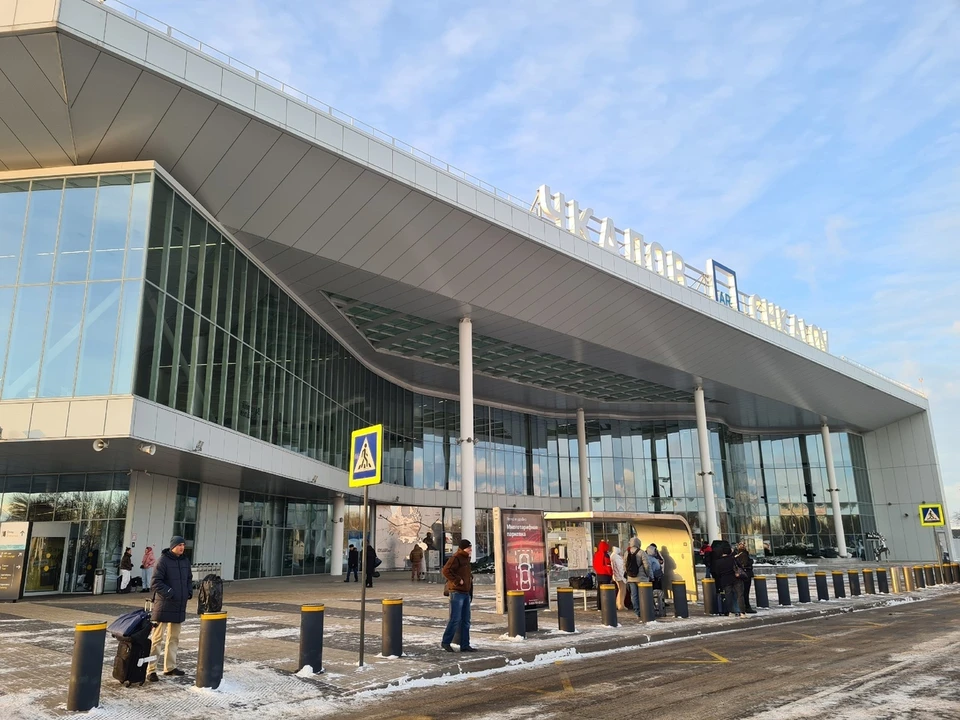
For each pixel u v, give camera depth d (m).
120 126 18.59
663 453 55.97
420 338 36.12
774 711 6.66
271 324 27.08
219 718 6.54
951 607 17.97
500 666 9.48
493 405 51.75
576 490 54.53
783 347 42.50
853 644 11.33
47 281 18.91
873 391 54.47
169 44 17.78
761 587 17.59
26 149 19.23
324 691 7.65
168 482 25.42
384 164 22.31
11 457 20.62
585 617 14.91
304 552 36.84
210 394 22.02
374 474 9.02
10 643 10.60
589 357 38.12
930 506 27.94
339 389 35.72
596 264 29.73
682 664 9.53
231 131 19.55
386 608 9.82
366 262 25.67
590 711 6.79
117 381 17.97
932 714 6.49
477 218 25.20
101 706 6.83
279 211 22.55
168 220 19.98
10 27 15.89
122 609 15.80
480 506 48.69
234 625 13.07
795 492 61.97
